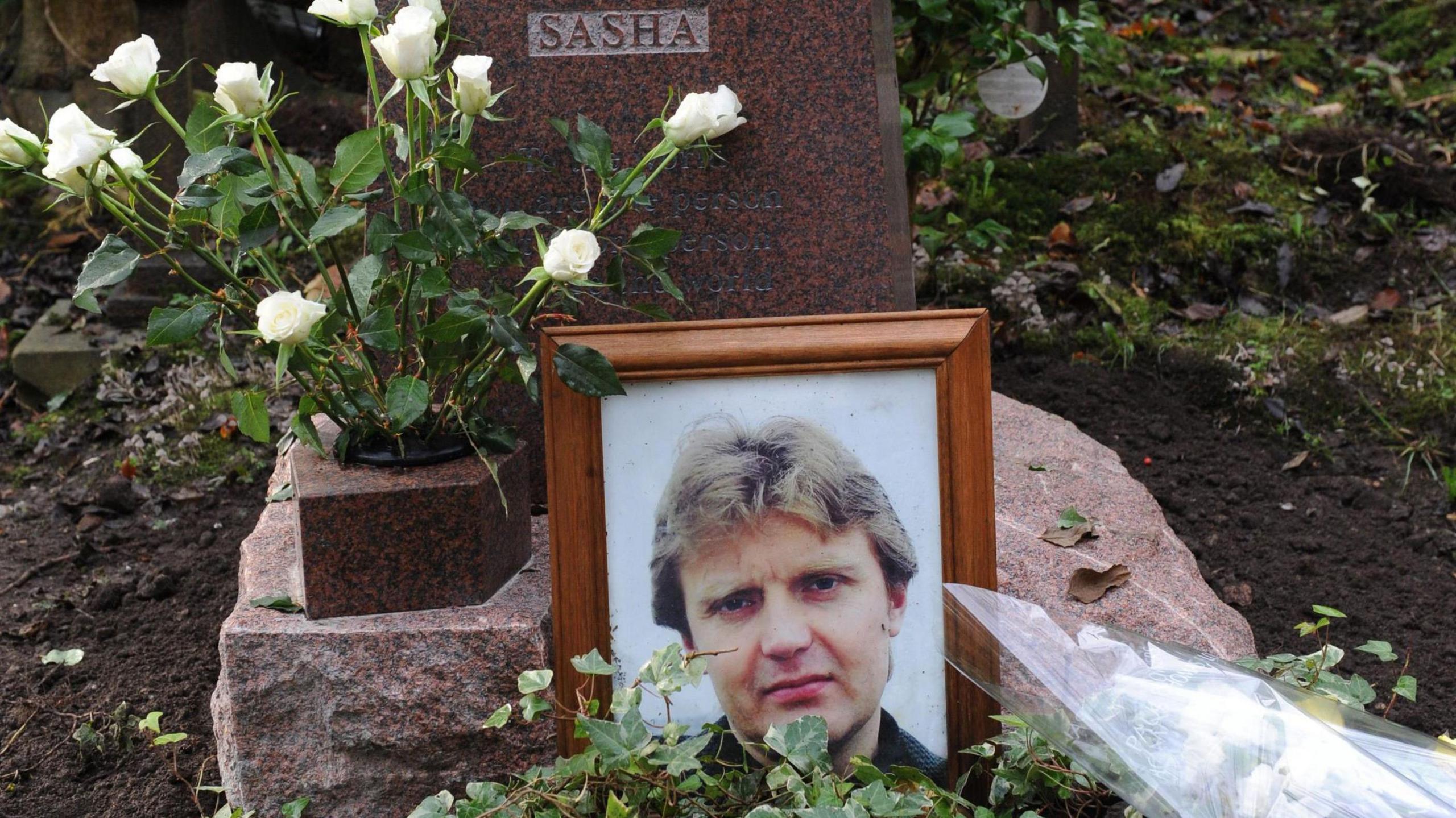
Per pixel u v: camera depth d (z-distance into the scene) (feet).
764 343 7.09
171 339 6.80
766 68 9.23
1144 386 13.38
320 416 9.25
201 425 13.46
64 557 11.66
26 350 14.29
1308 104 18.54
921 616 7.23
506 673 7.17
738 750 7.21
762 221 9.39
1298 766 5.37
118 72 6.68
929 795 6.43
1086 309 14.26
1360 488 12.03
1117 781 5.74
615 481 7.12
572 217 9.24
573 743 7.10
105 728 9.21
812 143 9.33
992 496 7.16
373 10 6.94
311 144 16.98
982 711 7.21
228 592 11.07
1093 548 8.69
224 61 14.93
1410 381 13.37
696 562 7.16
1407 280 14.79
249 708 7.16
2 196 16.83
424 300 7.91
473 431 7.62
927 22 12.82
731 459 7.16
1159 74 18.90
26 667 9.97
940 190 15.67
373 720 7.19
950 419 7.13
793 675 7.20
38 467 13.39
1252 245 14.99
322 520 7.09
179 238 6.97
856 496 7.20
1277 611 10.19
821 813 5.89
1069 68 13.44
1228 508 11.67
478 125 9.14
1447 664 9.51
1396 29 20.67
